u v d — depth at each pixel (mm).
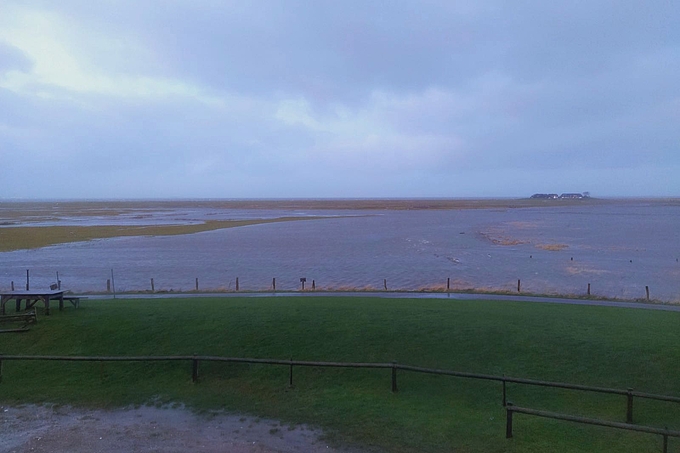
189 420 11406
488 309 20062
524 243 64875
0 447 10172
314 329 16328
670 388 12523
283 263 46031
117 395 12719
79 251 55031
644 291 33031
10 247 58594
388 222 108375
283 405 12086
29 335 16094
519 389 12695
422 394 12594
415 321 17062
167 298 24422
